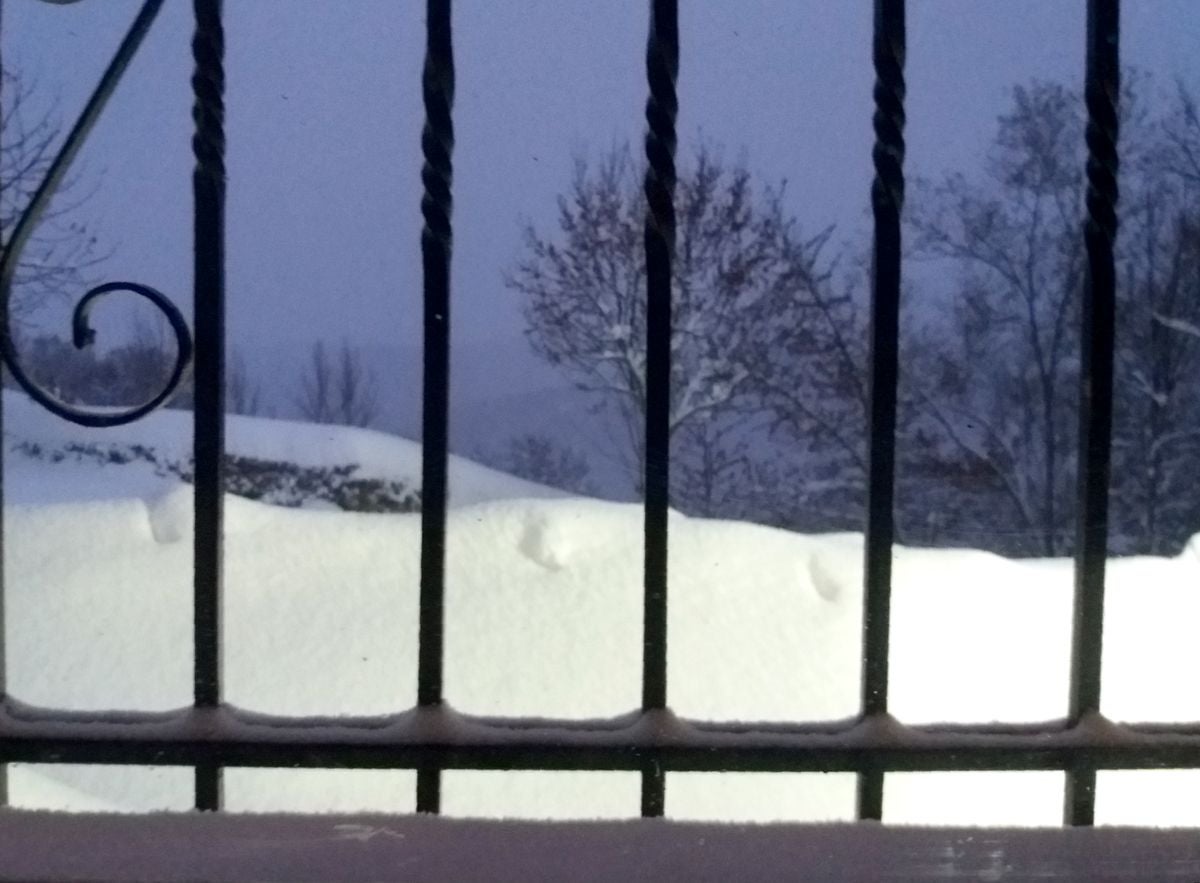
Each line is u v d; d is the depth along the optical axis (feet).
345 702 10.44
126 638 10.98
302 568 12.07
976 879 3.59
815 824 3.84
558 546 12.50
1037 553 34.37
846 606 11.98
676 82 4.00
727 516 35.01
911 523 35.14
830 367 34.40
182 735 3.86
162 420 23.98
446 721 3.91
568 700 10.75
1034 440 35.09
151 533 12.55
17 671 10.56
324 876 3.53
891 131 4.02
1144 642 11.65
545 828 3.78
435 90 4.02
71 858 3.59
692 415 34.68
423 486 4.00
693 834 3.76
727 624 11.67
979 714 10.75
